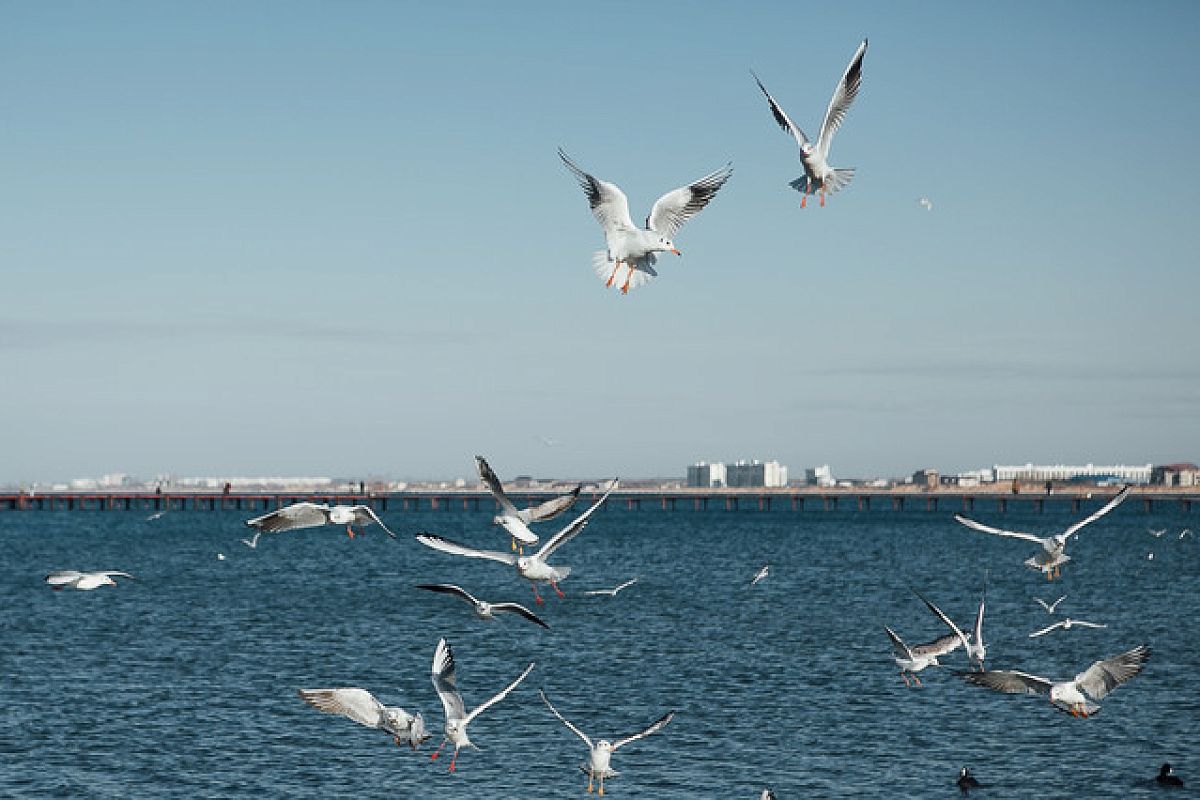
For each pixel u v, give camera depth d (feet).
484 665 175.22
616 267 68.90
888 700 148.66
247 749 126.31
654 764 120.57
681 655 183.32
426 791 111.96
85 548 477.36
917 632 210.38
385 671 171.12
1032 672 169.27
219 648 192.85
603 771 87.25
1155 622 226.79
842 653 184.96
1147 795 110.93
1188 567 368.89
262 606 253.44
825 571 351.25
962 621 226.79
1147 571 353.51
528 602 259.39
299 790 112.68
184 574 344.90
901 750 125.59
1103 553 444.14
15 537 563.48
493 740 130.00
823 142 73.10
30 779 116.06
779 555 426.92
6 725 136.26
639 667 172.65
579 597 273.33
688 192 69.67
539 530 617.21
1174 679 161.48
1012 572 349.41
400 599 268.62
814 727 135.13
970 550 457.27
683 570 355.56
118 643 198.59
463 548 65.10
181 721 138.41
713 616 233.35
